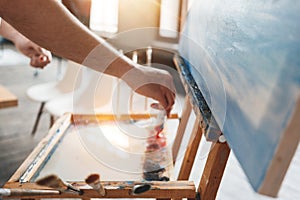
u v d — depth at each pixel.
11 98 1.60
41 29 0.63
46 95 1.94
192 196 0.65
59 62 3.36
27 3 0.60
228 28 0.62
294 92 0.36
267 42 0.45
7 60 3.68
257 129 0.43
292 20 0.40
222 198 1.18
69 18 0.64
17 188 0.63
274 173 0.38
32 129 2.30
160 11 1.54
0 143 2.12
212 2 0.76
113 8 1.71
